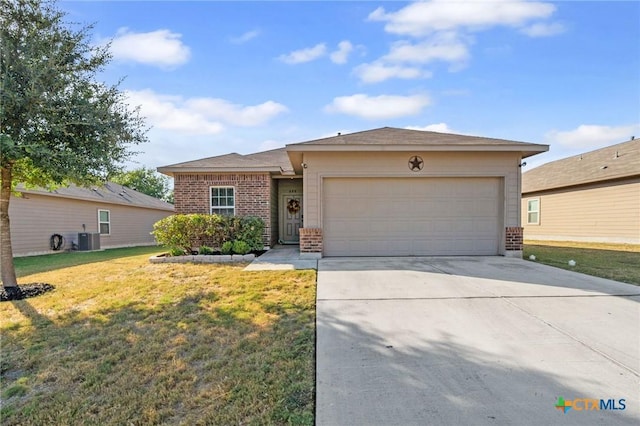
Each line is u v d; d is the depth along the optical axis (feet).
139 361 10.84
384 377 9.41
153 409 8.37
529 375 9.39
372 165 29.50
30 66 17.62
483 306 15.23
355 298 16.66
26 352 11.71
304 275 21.81
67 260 35.55
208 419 7.88
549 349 10.94
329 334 12.41
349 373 9.66
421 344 11.46
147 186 129.08
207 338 12.40
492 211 29.86
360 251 30.01
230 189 40.37
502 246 29.55
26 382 9.85
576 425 7.30
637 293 17.08
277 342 11.84
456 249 29.96
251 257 29.12
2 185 20.07
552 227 59.06
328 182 29.91
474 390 8.70
